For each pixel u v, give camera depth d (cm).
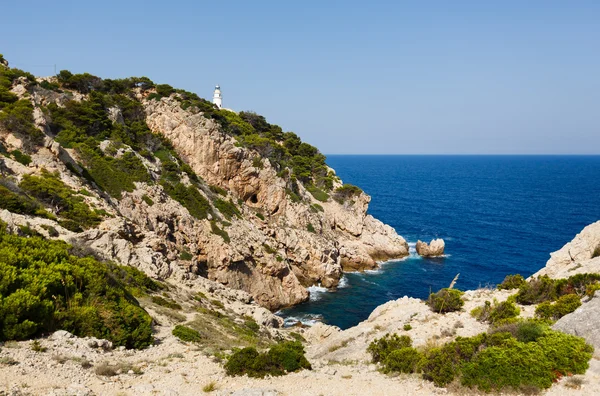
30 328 1566
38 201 3575
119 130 5941
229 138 6969
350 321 5194
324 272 6481
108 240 3475
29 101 4794
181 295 3534
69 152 4931
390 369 1667
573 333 1650
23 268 1836
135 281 3155
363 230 7912
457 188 18962
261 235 6184
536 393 1257
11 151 4103
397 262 7494
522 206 13275
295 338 3794
